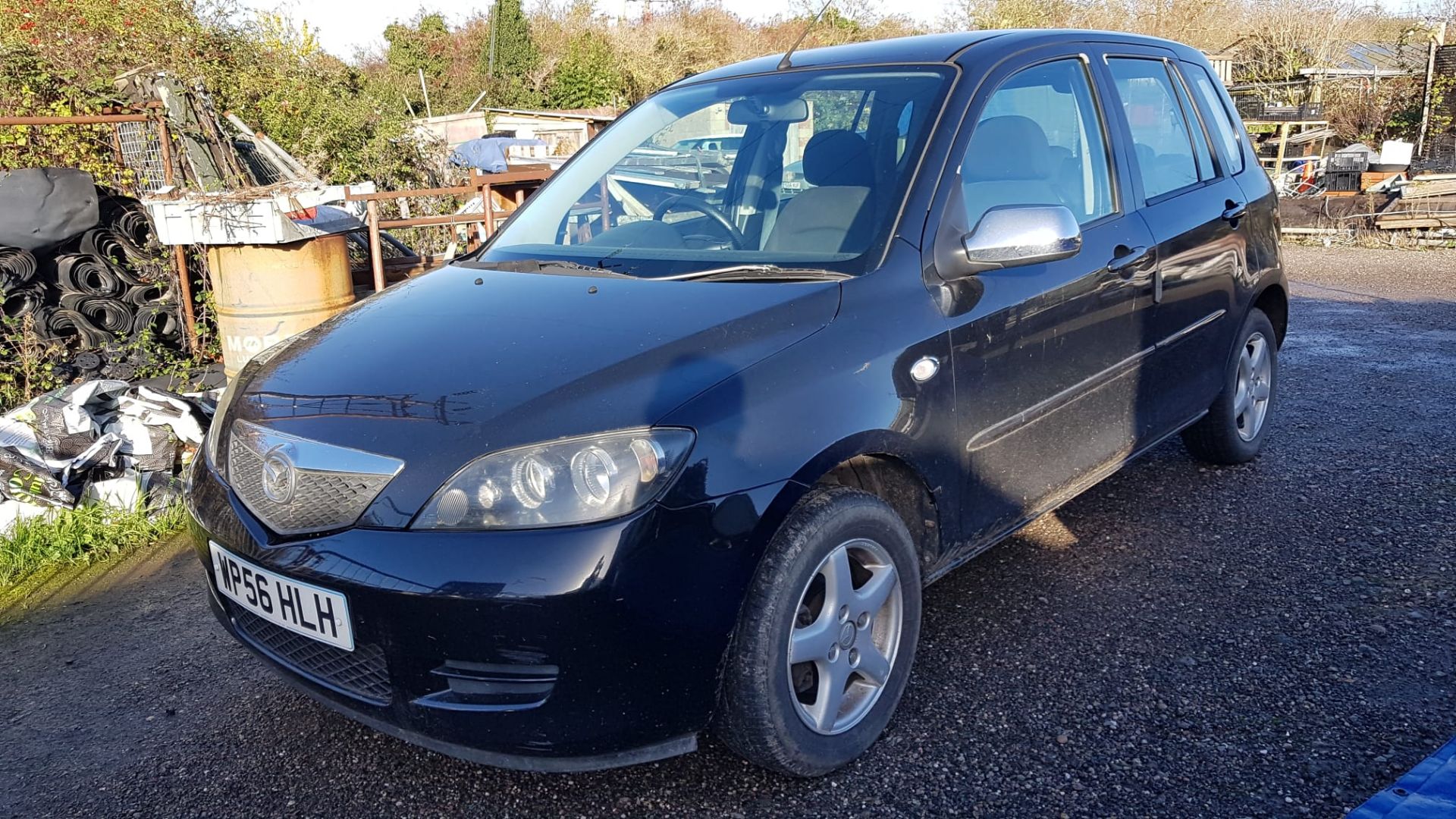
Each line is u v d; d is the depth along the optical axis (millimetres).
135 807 2488
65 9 9961
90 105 7234
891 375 2469
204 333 6102
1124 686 2762
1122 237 3330
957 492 2713
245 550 2303
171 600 3660
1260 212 4262
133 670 3176
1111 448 3379
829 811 2328
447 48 37500
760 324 2369
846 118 3100
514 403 2148
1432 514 3818
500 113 19906
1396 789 2217
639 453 2055
